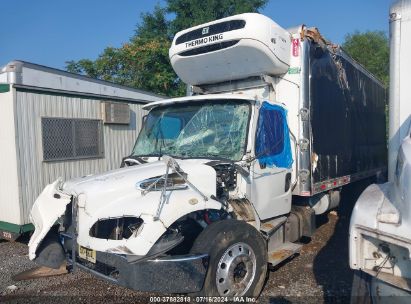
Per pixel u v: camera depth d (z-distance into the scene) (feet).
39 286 17.01
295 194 19.17
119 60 75.46
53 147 27.04
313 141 19.60
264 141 16.78
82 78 41.14
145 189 12.69
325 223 26.96
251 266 14.08
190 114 17.62
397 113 12.36
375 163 31.73
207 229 13.39
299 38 19.01
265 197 16.78
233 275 13.53
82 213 12.80
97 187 13.00
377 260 10.00
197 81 21.03
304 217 19.53
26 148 25.05
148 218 11.76
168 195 12.57
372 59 90.43
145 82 71.56
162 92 71.72
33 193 25.44
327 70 21.56
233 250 13.56
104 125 31.42
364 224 10.05
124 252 11.38
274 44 17.83
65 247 14.10
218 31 18.44
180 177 13.41
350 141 25.23
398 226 9.43
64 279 17.79
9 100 24.39
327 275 17.20
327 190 21.89
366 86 29.19
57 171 27.32
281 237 17.80
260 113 16.57
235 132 16.20
